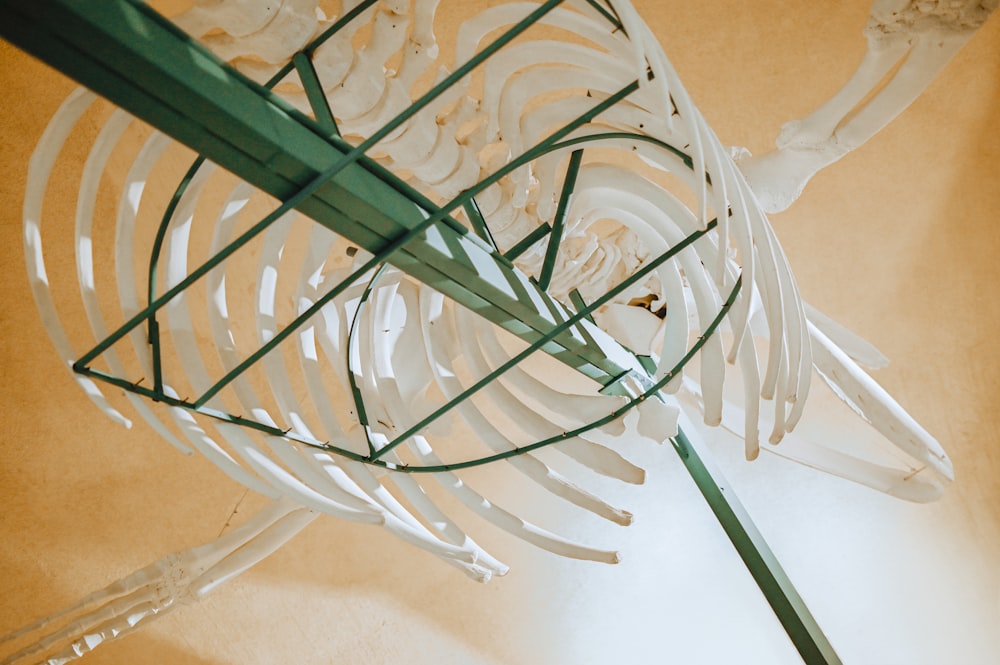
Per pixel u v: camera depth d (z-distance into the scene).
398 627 7.11
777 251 2.71
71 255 5.98
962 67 6.06
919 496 4.35
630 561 7.33
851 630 7.23
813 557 7.28
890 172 6.45
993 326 6.86
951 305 6.85
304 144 1.99
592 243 3.50
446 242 2.46
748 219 2.52
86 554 6.61
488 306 2.75
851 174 6.45
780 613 4.05
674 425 3.26
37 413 6.32
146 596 3.82
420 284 3.71
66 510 6.53
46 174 2.31
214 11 2.18
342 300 3.32
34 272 2.34
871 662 7.20
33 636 6.52
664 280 3.08
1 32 1.57
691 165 2.65
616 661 7.29
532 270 3.41
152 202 5.65
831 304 6.89
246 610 6.89
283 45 2.26
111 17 1.62
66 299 6.09
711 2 5.80
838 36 5.91
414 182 2.91
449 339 3.48
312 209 2.14
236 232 6.00
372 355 3.25
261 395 6.50
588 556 3.30
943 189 6.52
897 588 7.22
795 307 2.77
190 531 6.74
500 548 7.20
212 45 2.32
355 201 2.13
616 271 3.89
